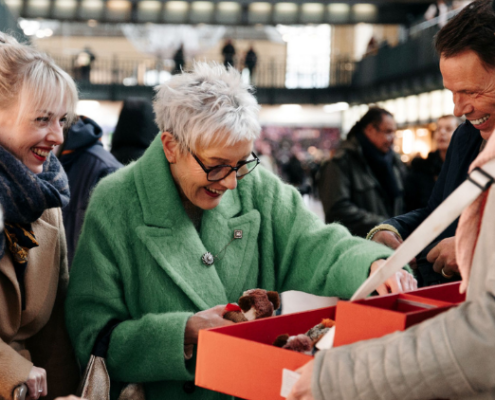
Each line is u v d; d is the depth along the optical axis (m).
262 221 1.92
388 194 3.98
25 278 1.70
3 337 1.64
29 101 1.54
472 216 1.11
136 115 3.21
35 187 1.59
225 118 1.55
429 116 14.55
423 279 2.06
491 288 0.98
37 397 1.55
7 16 5.90
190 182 1.68
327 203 3.86
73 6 20.83
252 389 1.23
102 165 2.89
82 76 22.08
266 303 1.57
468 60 1.64
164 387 1.72
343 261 1.73
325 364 1.07
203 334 1.31
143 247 1.73
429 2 18.89
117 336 1.63
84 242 1.76
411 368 0.97
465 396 0.98
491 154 1.05
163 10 21.00
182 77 1.66
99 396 1.61
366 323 1.15
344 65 22.00
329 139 29.83
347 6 20.28
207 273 1.75
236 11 20.92
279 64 24.88
